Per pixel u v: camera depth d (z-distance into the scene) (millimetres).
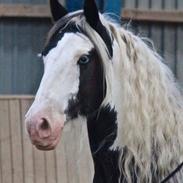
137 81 4426
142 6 9594
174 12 9633
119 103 4422
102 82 4336
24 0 9516
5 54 9570
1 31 9531
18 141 8766
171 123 4469
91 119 4398
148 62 4488
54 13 4734
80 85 4254
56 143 4141
